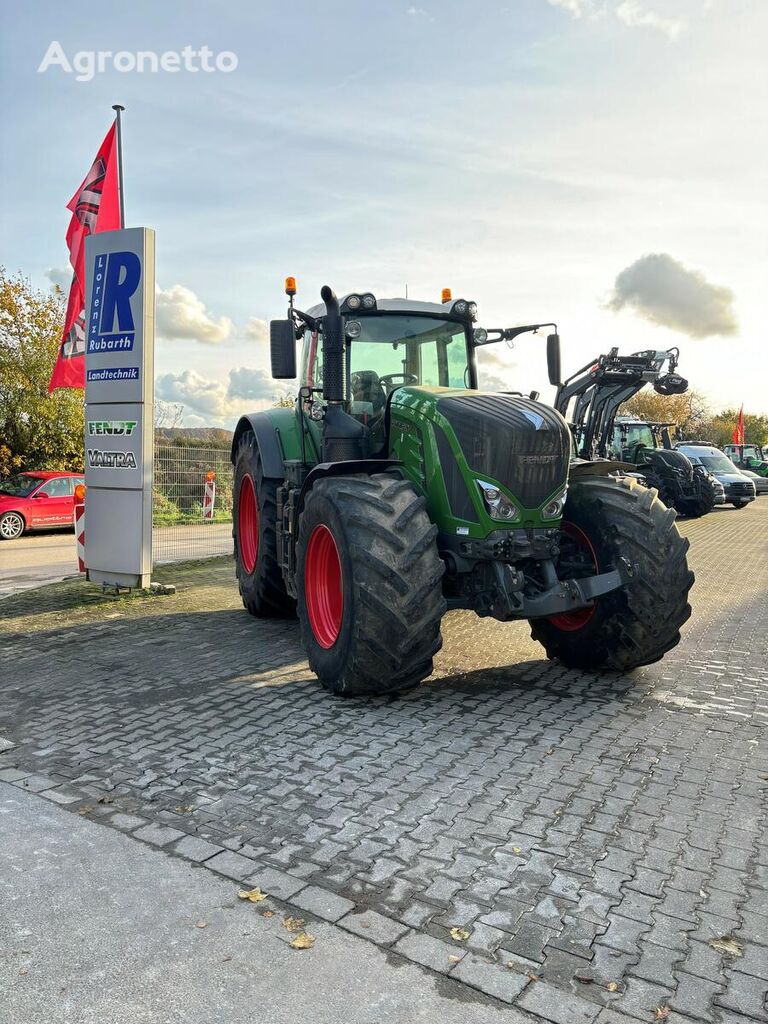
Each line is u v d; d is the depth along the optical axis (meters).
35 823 3.29
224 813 3.36
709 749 4.05
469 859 2.97
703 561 11.40
